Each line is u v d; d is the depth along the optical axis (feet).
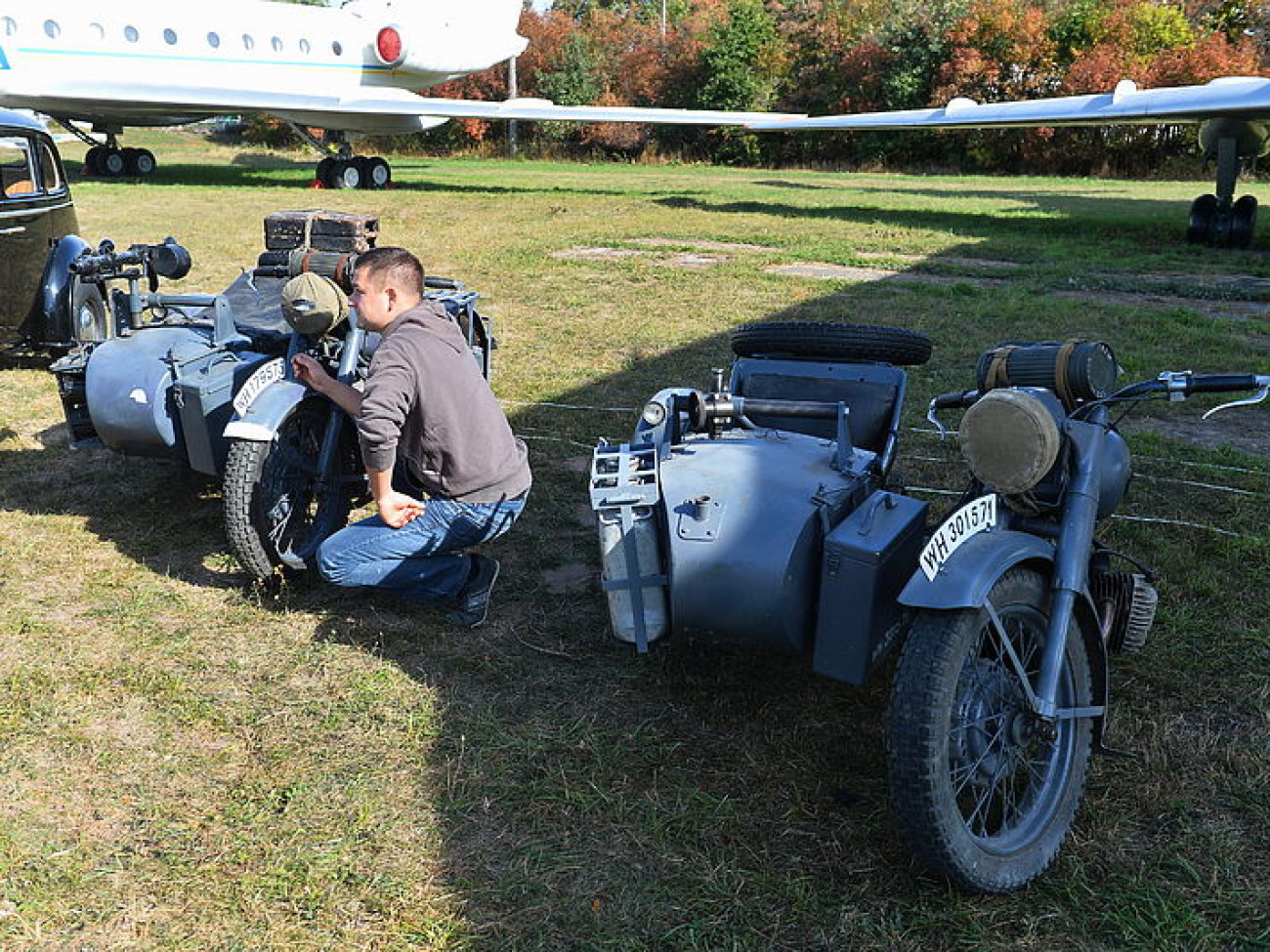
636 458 10.86
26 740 10.84
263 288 16.88
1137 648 10.80
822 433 13.83
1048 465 8.80
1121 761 10.61
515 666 12.50
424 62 92.02
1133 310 33.78
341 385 13.32
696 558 10.05
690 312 33.17
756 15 154.51
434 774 10.41
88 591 14.25
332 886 8.89
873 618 9.66
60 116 84.89
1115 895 8.83
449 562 13.05
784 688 12.04
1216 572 14.82
